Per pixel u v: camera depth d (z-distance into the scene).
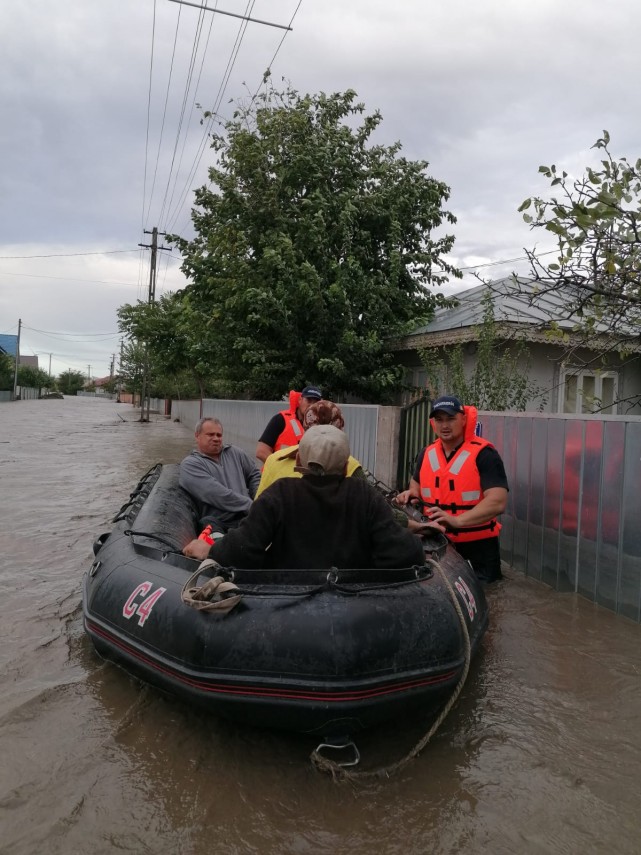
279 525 3.16
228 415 18.75
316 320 13.84
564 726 3.26
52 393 105.62
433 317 14.76
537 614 4.76
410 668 2.93
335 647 2.80
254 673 2.83
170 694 3.29
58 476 11.99
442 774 2.87
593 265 5.28
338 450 3.17
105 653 3.67
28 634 4.34
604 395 11.98
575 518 5.16
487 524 5.04
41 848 2.38
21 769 2.85
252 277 14.12
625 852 2.39
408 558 3.18
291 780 2.82
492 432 6.32
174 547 3.88
